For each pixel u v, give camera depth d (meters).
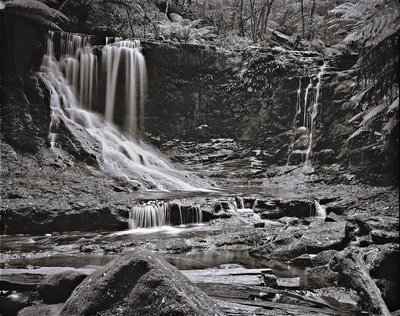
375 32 11.34
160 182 11.88
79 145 11.77
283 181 13.47
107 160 12.60
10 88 12.19
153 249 6.96
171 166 14.20
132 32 17.08
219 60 15.95
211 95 15.88
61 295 4.27
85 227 8.21
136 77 15.24
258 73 15.78
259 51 16.14
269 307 4.23
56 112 13.19
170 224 8.70
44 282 4.35
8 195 8.68
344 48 17.88
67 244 7.20
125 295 3.46
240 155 15.22
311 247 6.67
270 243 6.84
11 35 13.00
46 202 8.45
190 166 14.62
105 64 14.90
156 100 15.48
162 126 15.50
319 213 9.61
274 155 14.98
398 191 10.78
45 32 14.11
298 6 22.39
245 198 9.92
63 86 14.12
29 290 4.69
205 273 5.48
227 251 7.00
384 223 7.35
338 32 19.06
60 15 14.32
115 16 17.91
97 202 8.71
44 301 4.34
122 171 11.98
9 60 12.93
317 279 5.55
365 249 6.45
